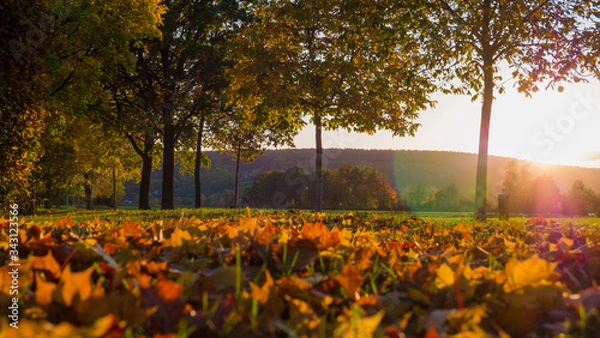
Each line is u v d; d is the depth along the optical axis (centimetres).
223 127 2736
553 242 335
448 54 1347
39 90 1012
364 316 131
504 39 1272
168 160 2533
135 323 112
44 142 2295
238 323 119
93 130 2750
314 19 1504
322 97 1614
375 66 1570
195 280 147
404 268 185
